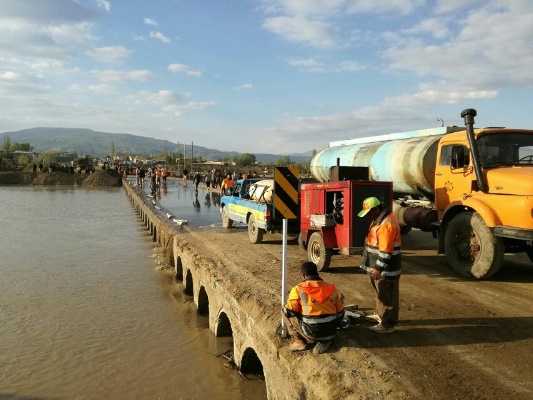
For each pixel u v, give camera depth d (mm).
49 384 9086
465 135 10008
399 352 5730
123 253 22328
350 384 4957
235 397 8320
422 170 12617
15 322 12594
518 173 8609
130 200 49531
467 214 9367
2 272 18453
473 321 6816
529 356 5570
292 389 5691
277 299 8141
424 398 4602
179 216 23359
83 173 87125
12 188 74938
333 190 10391
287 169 6609
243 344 8312
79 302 14383
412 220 12766
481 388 4793
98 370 9641
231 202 17734
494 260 8828
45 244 24922
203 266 11984
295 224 14172
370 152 15398
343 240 9945
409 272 10133
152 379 9172
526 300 7828
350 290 8750
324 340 5707
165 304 14102
